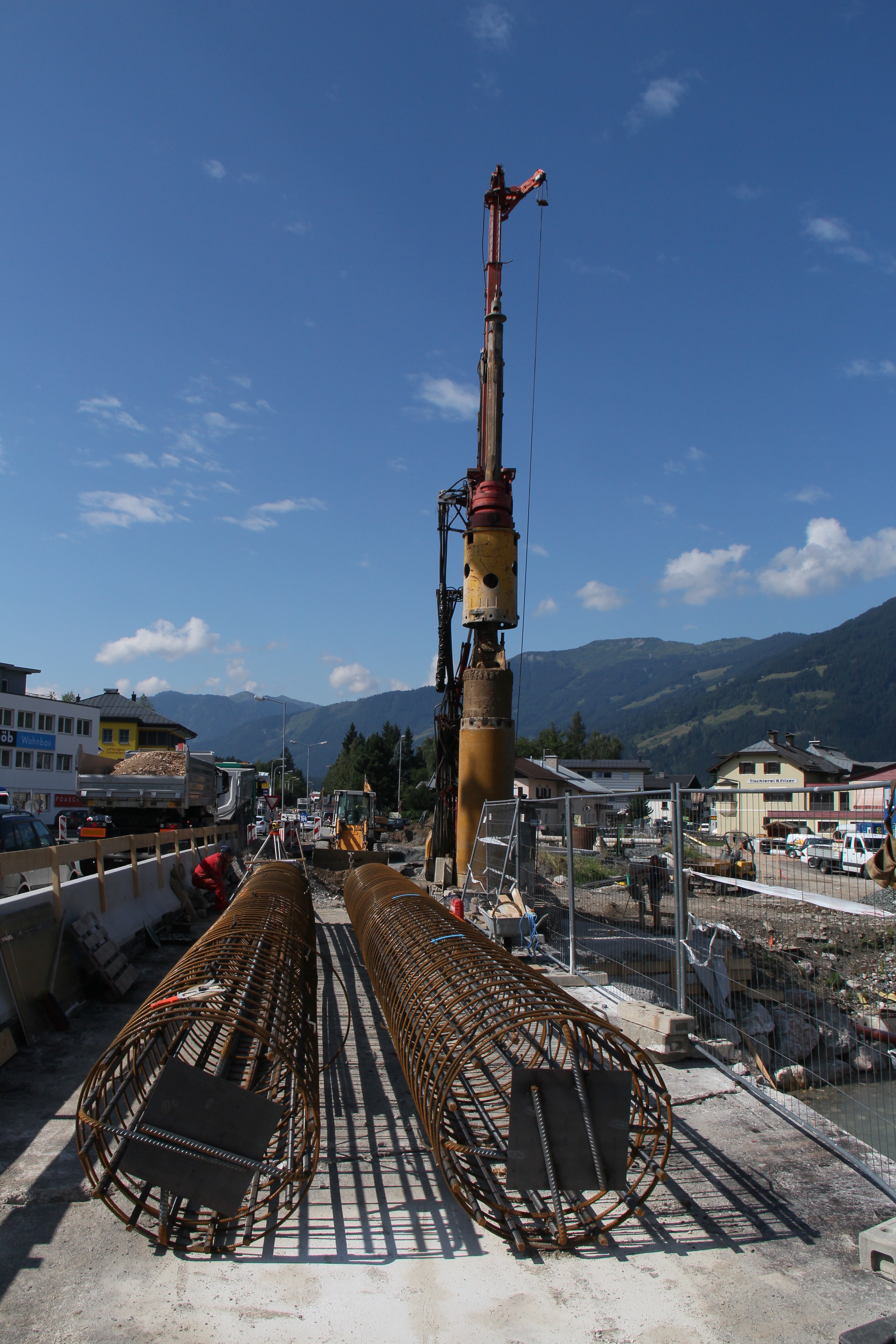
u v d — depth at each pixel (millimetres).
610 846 8727
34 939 6805
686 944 7133
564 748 119375
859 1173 4699
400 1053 4957
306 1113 3922
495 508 15695
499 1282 3586
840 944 8016
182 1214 3953
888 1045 7613
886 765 63750
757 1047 7383
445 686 18250
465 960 5176
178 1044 4332
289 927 5812
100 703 77688
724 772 67188
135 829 19500
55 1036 6543
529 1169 3869
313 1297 3443
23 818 11008
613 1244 3908
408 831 48688
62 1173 4332
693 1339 3242
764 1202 4340
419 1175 4590
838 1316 3408
